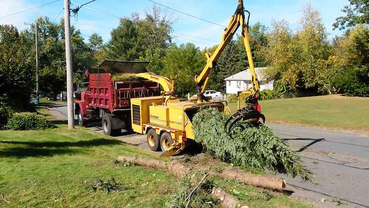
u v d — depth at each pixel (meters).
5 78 14.77
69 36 16.09
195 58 39.25
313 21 36.91
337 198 6.66
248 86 52.53
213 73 62.12
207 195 6.09
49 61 60.59
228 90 57.44
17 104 16.97
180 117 10.71
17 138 12.66
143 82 15.59
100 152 10.69
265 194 6.49
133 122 13.45
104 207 5.95
